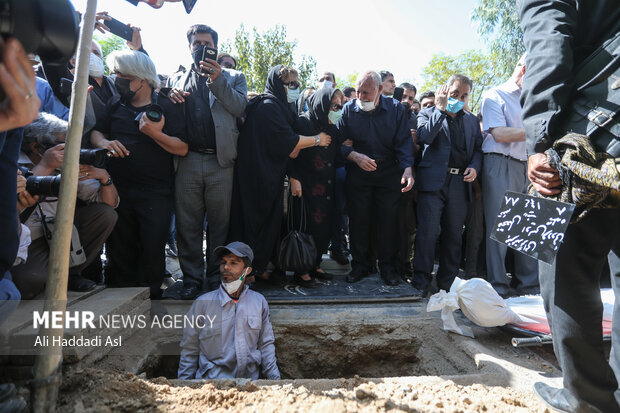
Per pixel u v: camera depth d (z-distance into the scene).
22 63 1.04
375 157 4.05
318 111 3.83
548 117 1.57
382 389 1.93
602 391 1.64
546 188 1.60
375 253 4.51
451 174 4.02
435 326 3.34
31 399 1.37
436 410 1.69
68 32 1.12
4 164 1.38
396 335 3.35
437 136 3.96
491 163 4.01
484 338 2.99
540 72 1.60
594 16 1.64
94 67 3.34
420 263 4.06
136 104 3.41
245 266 2.91
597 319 1.62
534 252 1.58
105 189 2.99
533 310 2.84
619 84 1.46
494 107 3.99
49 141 2.54
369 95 3.87
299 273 3.91
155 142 3.35
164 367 3.05
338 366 3.38
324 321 3.38
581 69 1.61
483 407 1.76
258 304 2.96
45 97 2.95
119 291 2.98
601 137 1.50
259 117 3.54
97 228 2.95
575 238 1.59
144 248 3.33
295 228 4.05
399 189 4.12
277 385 2.01
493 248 4.00
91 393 1.77
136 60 3.28
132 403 1.69
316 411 1.62
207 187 3.51
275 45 15.06
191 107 3.43
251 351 2.88
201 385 2.00
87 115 3.19
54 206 2.63
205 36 3.58
